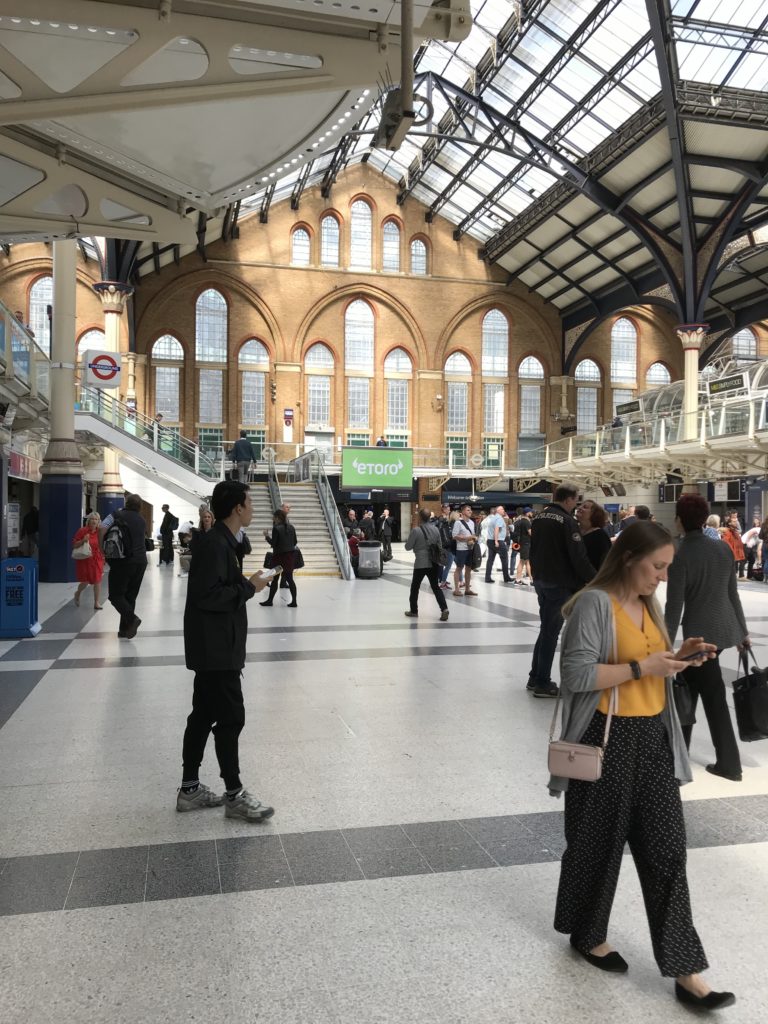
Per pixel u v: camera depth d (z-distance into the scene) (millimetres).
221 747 3770
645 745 2453
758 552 17234
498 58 23016
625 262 30750
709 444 21438
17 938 2697
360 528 20422
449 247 35031
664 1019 2307
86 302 30250
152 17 4480
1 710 5762
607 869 2502
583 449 29453
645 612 2604
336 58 4914
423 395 34656
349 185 33781
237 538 3885
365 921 2836
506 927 2809
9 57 4375
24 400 15008
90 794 4098
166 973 2494
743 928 2818
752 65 19859
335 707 5914
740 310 33344
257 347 32906
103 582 15508
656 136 22297
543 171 27484
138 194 6633
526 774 4445
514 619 10898
